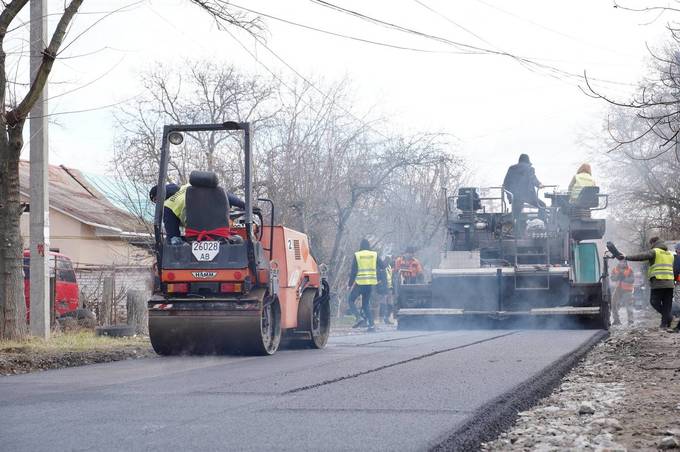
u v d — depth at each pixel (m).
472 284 21.39
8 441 5.88
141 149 32.75
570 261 21.45
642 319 31.59
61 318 23.22
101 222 40.16
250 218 13.51
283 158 33.41
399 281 26.00
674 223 50.62
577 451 5.68
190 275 13.48
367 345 15.12
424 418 6.54
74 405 7.61
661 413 7.47
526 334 18.23
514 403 7.46
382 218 40.06
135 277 32.47
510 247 21.83
